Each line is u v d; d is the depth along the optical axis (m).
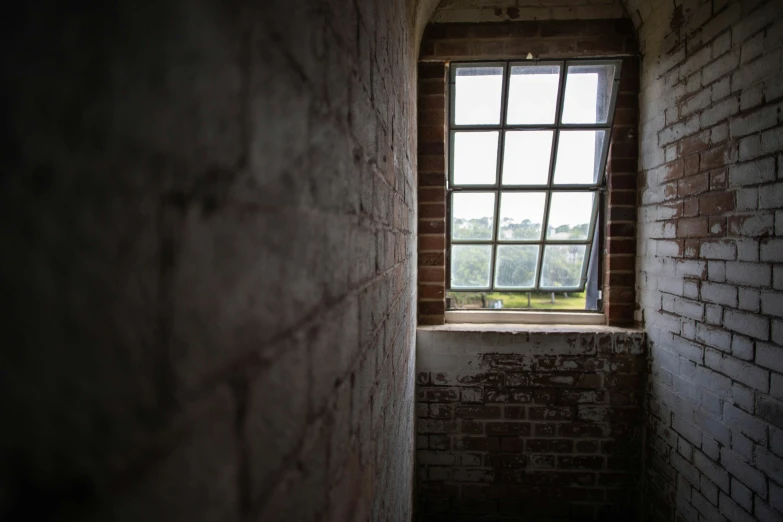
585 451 2.75
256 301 0.31
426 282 2.95
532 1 2.72
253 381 0.30
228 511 0.27
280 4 0.35
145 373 0.20
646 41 2.60
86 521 0.17
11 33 0.15
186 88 0.23
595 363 2.71
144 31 0.20
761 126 1.75
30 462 0.15
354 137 0.61
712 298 2.06
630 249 2.82
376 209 0.83
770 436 1.73
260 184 0.31
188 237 0.23
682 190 2.30
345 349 0.56
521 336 2.74
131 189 0.19
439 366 2.79
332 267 0.50
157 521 0.21
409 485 2.08
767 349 1.74
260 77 0.31
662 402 2.48
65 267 0.16
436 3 2.71
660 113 2.49
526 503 2.80
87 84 0.17
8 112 0.14
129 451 0.20
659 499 2.50
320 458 0.45
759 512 1.78
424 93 2.81
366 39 0.71
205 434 0.25
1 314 0.14
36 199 0.15
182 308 0.23
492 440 2.79
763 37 1.74
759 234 1.77
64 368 0.17
